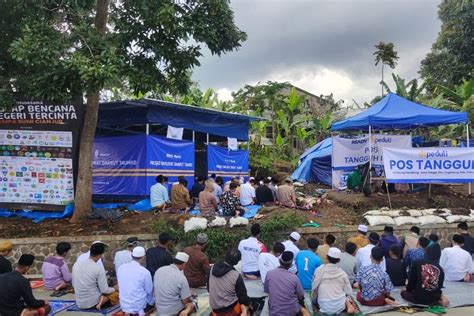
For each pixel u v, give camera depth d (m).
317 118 26.84
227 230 10.04
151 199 11.46
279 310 5.86
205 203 10.82
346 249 7.92
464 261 8.38
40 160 11.08
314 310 6.62
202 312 6.53
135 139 12.75
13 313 5.57
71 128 10.96
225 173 16.16
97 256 7.08
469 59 30.42
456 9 30.58
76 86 9.06
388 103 13.52
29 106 11.06
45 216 10.92
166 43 10.60
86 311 6.87
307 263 7.58
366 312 6.66
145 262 7.55
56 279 8.02
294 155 25.91
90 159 10.80
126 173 12.80
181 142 13.80
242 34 10.70
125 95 17.03
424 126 14.04
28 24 9.22
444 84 31.31
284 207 11.46
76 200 10.60
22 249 9.59
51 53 8.52
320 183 19.11
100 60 8.77
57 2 9.96
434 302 6.93
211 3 10.05
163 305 6.28
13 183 11.16
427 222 10.73
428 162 11.70
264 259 7.52
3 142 11.18
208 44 10.47
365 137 14.10
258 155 24.72
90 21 11.11
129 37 10.45
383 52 25.89
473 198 13.10
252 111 25.77
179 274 6.36
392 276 7.79
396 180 11.59
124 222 10.41
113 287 7.78
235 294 5.83
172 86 11.42
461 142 16.00
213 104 23.55
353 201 11.95
